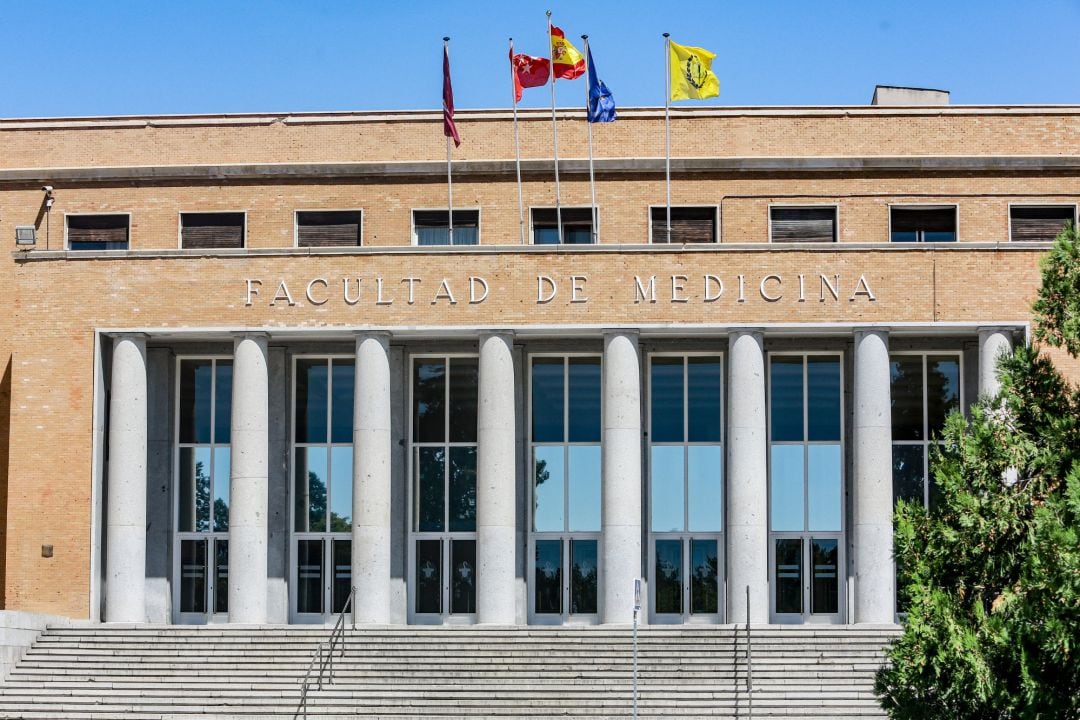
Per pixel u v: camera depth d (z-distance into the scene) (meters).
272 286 42.66
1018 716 25.70
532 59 46.06
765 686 35.78
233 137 47.12
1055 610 25.34
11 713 35.28
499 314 42.16
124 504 42.38
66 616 42.28
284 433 44.28
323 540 44.31
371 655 37.84
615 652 37.56
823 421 43.88
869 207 45.59
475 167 46.06
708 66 45.75
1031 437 28.33
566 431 44.16
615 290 42.12
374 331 42.31
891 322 41.72
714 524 43.84
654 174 45.94
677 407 44.25
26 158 47.31
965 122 46.16
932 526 27.52
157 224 46.44
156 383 44.47
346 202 46.25
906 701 26.98
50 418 42.97
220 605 44.31
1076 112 46.12
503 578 41.50
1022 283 41.78
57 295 43.25
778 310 41.88
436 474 44.44
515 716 34.59
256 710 35.12
